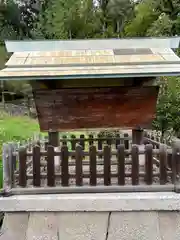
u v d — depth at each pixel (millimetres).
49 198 3111
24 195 3186
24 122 15688
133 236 3129
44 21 24625
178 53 7574
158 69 3123
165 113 6859
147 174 3230
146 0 20062
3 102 20312
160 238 3129
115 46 3799
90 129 3656
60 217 3150
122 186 3205
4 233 3152
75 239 3141
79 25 21922
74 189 3203
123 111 3641
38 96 3549
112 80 3811
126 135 4840
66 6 22281
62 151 3211
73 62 3334
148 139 4418
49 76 3053
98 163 4207
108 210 3109
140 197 3109
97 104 3607
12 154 3260
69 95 3557
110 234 3135
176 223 3148
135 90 3562
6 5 28172
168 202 3098
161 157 3230
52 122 3633
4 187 3207
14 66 3254
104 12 23266
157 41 3818
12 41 3707
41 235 3141
